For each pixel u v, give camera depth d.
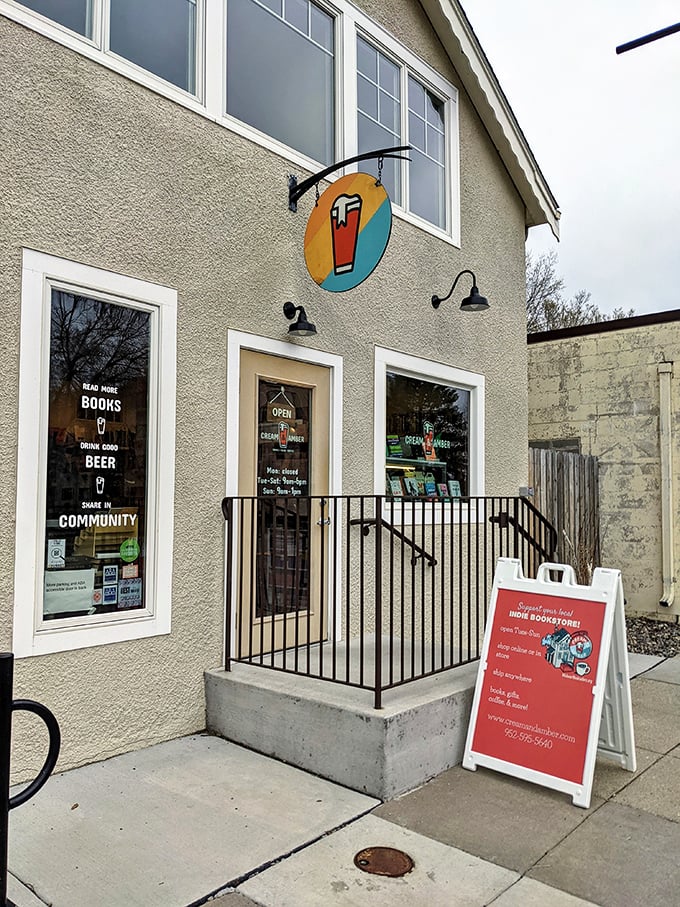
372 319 5.54
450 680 4.01
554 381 9.49
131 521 3.86
